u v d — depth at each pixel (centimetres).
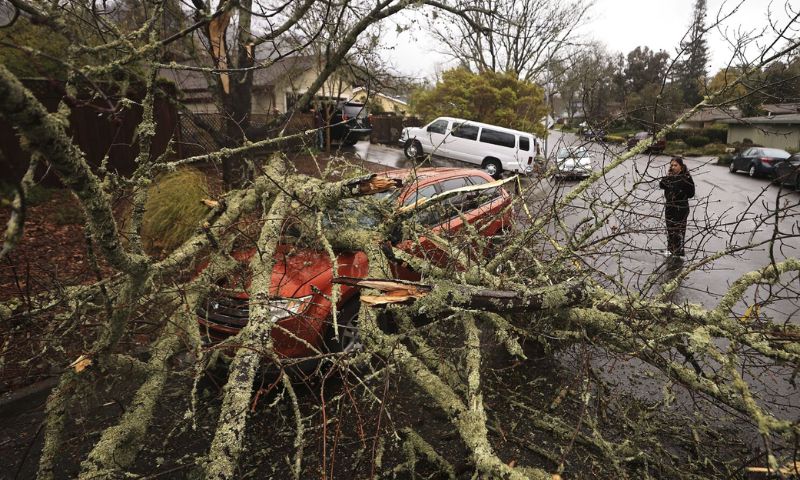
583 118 404
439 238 365
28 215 666
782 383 380
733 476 270
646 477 268
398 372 276
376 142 2292
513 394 341
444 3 554
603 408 322
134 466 291
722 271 708
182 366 371
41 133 125
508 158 1662
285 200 362
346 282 259
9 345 315
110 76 263
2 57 616
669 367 277
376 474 278
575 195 359
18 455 299
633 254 724
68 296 294
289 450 307
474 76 2289
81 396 260
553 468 290
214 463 204
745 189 1538
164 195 545
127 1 457
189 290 344
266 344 258
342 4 435
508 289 297
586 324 293
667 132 348
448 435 315
